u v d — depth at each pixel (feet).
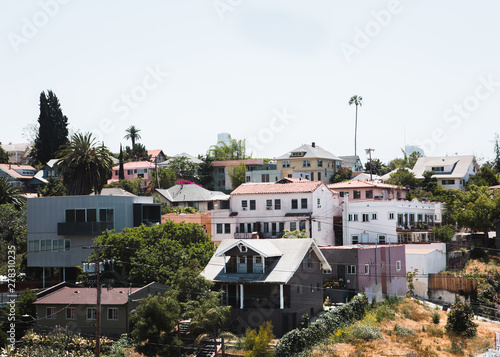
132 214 233.96
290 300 167.12
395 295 216.13
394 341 165.27
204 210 350.84
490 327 194.29
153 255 188.85
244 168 402.72
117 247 193.26
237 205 262.88
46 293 176.04
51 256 224.33
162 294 174.81
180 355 150.61
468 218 276.21
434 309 209.36
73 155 258.16
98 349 134.72
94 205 221.46
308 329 156.15
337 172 400.88
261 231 256.93
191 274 167.53
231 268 175.63
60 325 164.04
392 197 300.40
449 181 359.87
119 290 167.02
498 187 330.13
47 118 474.90
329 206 264.31
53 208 225.56
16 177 451.53
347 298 193.36
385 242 254.88
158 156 529.86
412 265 232.94
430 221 286.25
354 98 479.82
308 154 384.68
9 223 266.98
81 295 165.99
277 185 265.34
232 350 151.94
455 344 164.76
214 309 150.41
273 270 170.50
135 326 155.02
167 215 284.00
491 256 266.36
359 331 164.76
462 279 220.43
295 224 250.37
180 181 388.57
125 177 453.58
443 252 248.52
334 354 149.89
